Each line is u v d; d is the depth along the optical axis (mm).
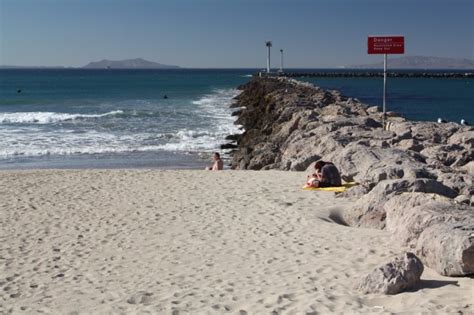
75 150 25750
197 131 32438
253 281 7664
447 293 6453
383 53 19281
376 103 57844
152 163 23281
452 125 21812
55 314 6832
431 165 13195
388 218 9414
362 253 8586
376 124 22047
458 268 6941
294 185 14258
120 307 6965
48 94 70562
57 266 8641
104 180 15859
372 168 12727
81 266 8625
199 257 8867
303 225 10414
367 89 86312
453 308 5953
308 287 7262
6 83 109188
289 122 25188
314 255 8664
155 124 35656
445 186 10320
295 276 7750
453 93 77625
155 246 9523
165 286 7648
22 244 9766
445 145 16719
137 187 14680
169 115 41469
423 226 8312
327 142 17438
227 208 12008
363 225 10266
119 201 13016
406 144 16891
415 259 6980
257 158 21156
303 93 43500
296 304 6695
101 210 12148
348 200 12180
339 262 8242
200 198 13094
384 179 11891
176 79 144500
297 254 8766
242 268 8258
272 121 29984
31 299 7359
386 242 9039
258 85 58938
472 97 68562
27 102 54750
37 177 16531
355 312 6223
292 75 142500
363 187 12273
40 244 9766
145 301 7148
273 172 16844
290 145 20047
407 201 9133
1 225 10977
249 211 11664
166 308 6832
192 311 6707
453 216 8031
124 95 69312
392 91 81562
